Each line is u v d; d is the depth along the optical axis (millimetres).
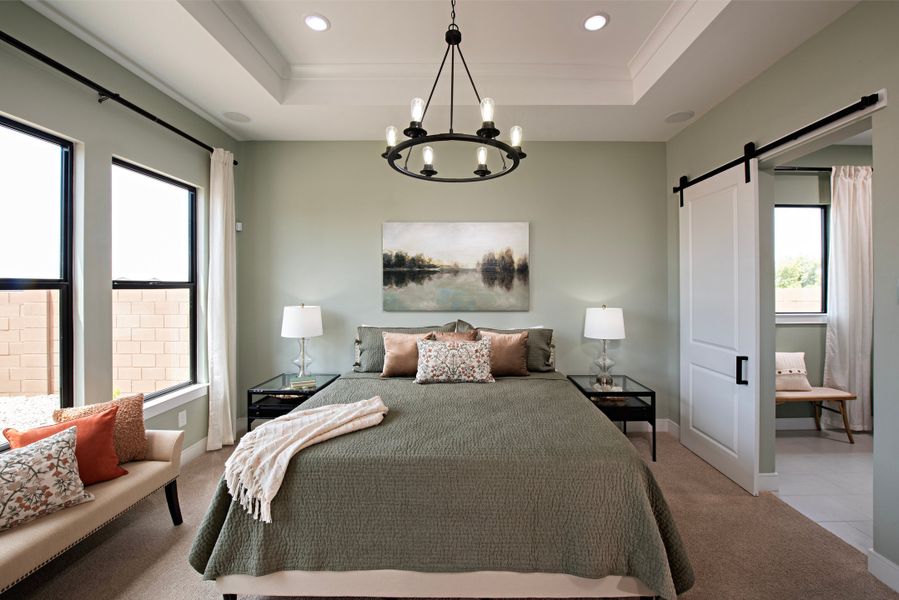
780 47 2246
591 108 2996
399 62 2818
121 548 1983
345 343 3723
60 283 2143
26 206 2004
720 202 2879
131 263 2670
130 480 1933
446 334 3275
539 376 3135
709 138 3053
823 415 3742
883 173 1769
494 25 2404
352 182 3705
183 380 3146
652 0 2191
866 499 2490
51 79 2008
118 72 2414
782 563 1886
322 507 1579
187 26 2082
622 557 1533
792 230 3803
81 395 2213
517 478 1580
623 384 3361
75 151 2193
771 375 2588
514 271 3693
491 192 3711
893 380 1737
